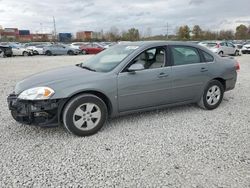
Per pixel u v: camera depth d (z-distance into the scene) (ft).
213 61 17.71
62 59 71.46
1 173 10.09
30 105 12.60
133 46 15.85
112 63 14.98
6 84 28.19
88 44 109.81
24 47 95.40
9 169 10.37
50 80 13.50
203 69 17.04
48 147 12.31
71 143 12.75
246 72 37.04
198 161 11.00
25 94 12.75
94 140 13.12
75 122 13.25
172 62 15.96
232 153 11.71
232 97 21.54
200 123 15.46
